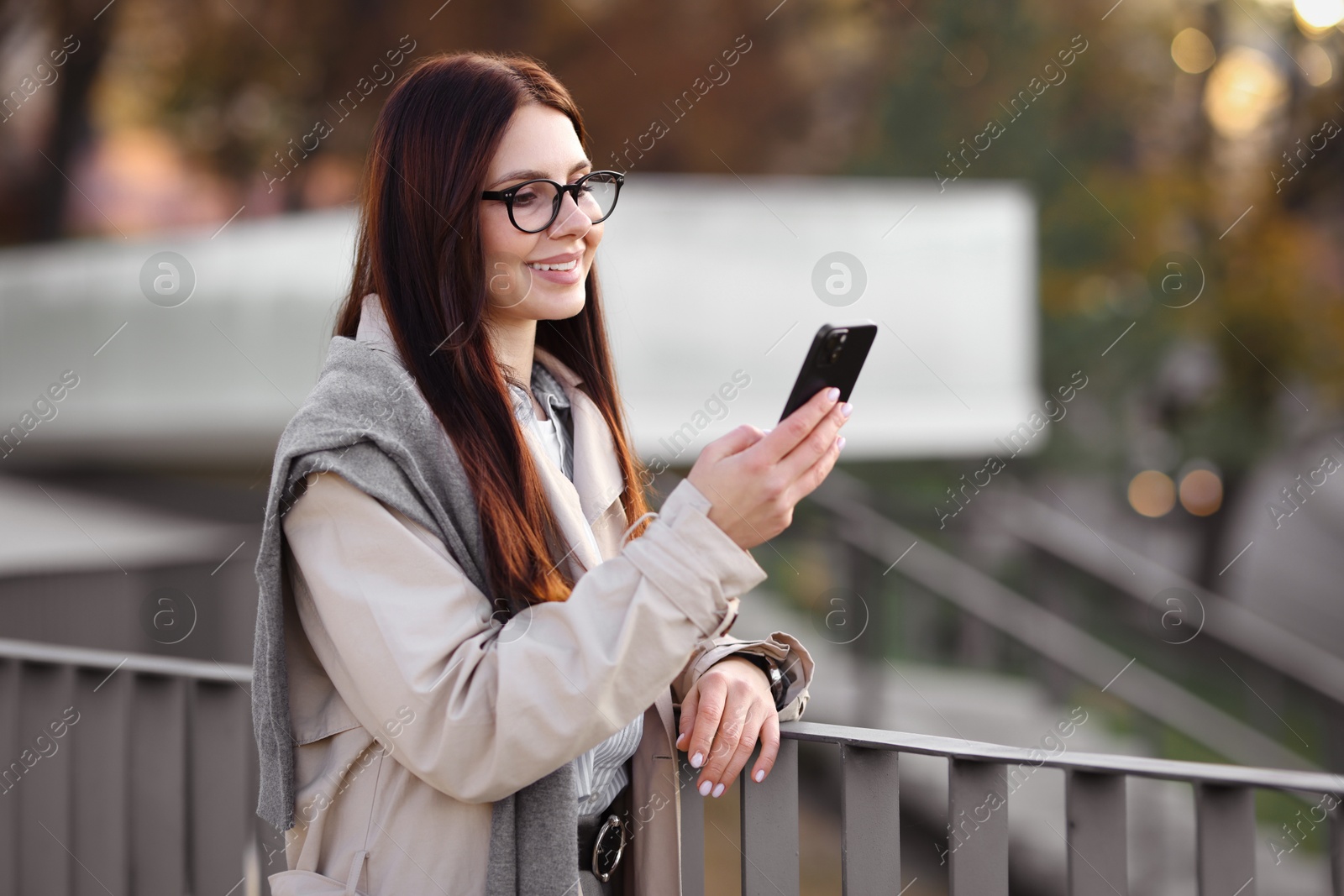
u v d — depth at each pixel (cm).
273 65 1262
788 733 184
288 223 927
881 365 905
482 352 161
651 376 854
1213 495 1208
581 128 177
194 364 912
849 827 181
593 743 141
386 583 144
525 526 156
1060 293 1152
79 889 266
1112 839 171
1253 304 1139
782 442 143
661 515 147
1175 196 1170
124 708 262
